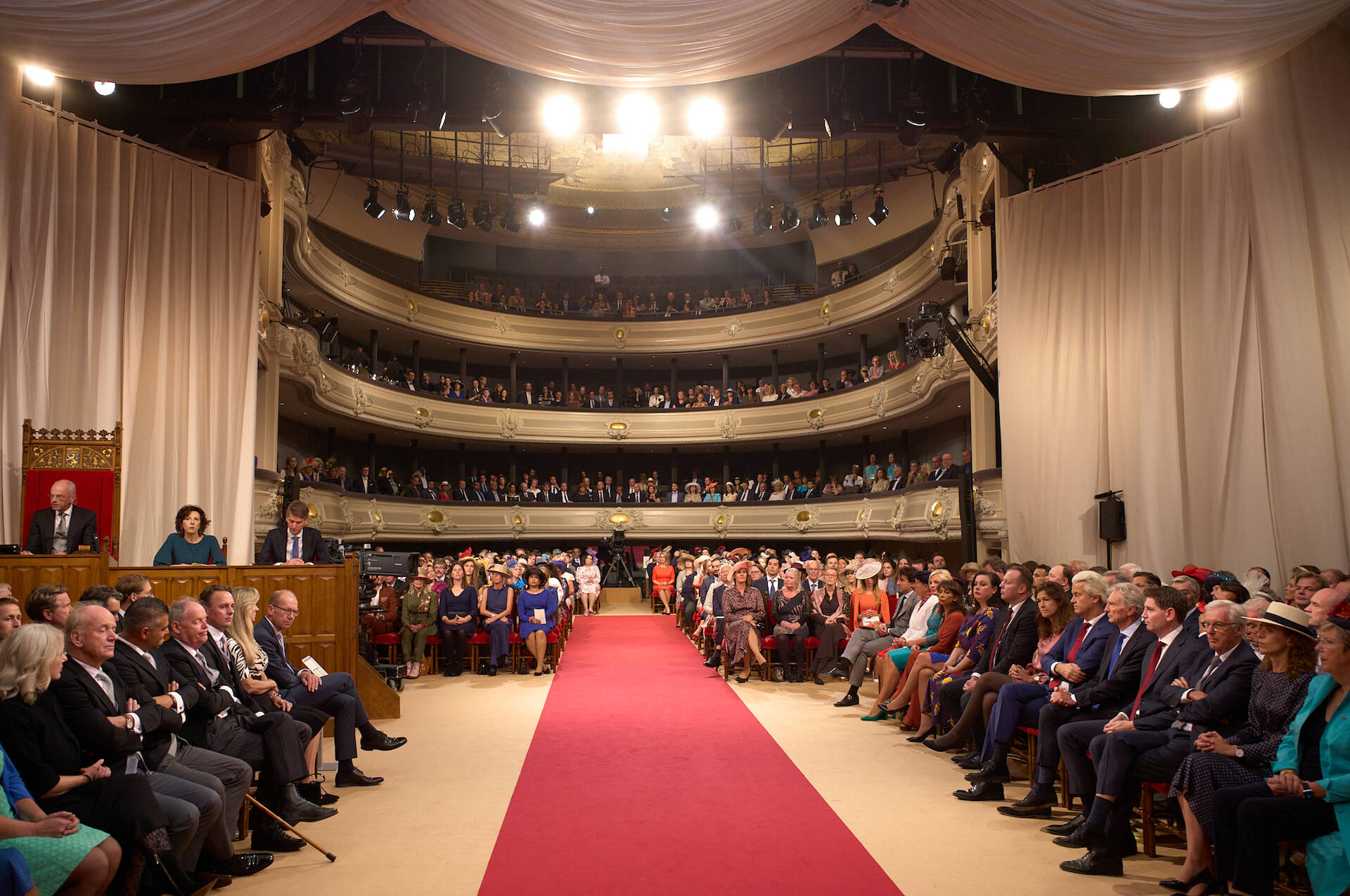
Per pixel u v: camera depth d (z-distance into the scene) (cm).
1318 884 371
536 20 705
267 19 684
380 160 1988
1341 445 808
